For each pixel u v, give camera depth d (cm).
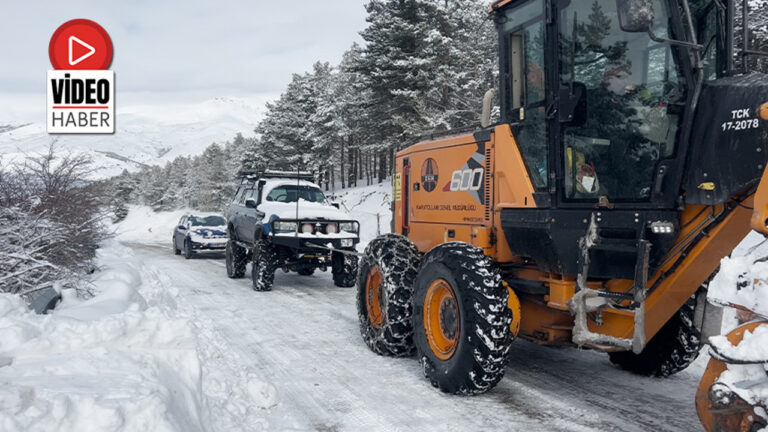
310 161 4419
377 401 407
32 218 484
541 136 389
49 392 228
